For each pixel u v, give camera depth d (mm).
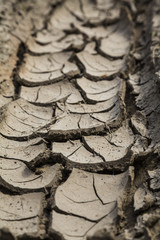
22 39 9016
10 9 9930
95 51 8578
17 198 5066
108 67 7969
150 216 4637
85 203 4898
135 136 5895
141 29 9562
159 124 6047
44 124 6266
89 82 7359
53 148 5723
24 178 5332
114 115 6316
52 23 10117
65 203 4879
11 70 7797
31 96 6984
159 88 6488
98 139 5852
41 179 5270
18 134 6062
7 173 5414
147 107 6480
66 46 8859
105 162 5367
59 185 5105
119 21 10188
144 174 5375
